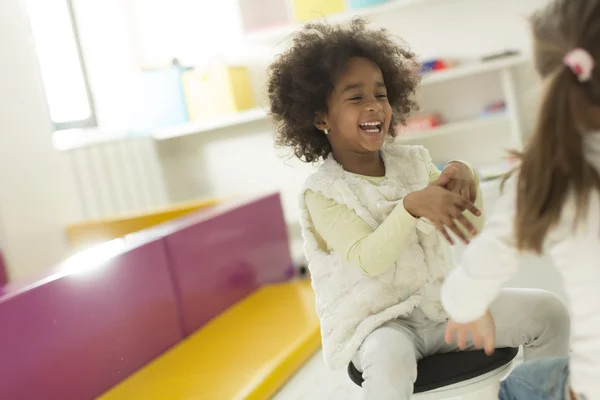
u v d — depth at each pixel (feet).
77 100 11.96
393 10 11.15
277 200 8.50
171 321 6.33
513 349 3.35
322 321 3.60
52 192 9.54
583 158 2.37
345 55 3.76
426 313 3.47
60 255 9.42
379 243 3.25
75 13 11.94
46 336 4.99
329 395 5.15
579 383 2.55
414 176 3.77
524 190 2.47
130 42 12.65
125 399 5.20
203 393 5.08
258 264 7.88
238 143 12.42
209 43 12.35
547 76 2.44
